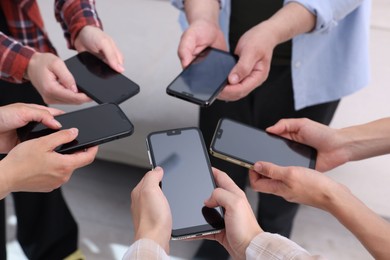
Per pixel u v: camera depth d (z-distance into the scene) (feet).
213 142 2.87
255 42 3.04
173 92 2.99
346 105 4.73
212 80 3.07
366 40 3.48
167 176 2.67
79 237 4.63
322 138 2.89
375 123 2.90
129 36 5.14
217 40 3.41
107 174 5.27
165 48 4.99
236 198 2.24
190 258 4.42
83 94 3.09
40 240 4.22
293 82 3.51
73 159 2.49
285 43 3.48
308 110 3.81
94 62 3.30
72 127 2.74
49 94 3.10
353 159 2.94
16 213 4.07
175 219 2.47
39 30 3.51
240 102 3.92
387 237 2.16
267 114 3.99
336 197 2.36
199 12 3.41
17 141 2.90
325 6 3.06
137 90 3.13
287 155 2.88
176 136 2.85
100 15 5.45
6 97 3.52
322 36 3.38
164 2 5.73
